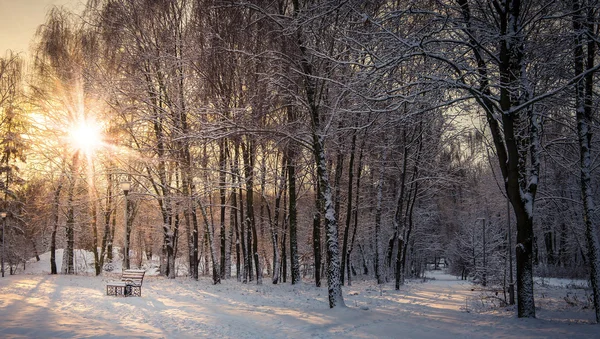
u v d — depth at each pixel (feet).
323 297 62.23
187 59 73.56
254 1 54.90
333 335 35.73
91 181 99.76
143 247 186.50
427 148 95.96
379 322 41.34
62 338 27.76
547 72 42.45
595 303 39.17
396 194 116.67
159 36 80.38
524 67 40.42
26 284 68.64
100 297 53.11
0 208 125.49
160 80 81.41
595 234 39.75
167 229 93.20
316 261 80.23
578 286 83.61
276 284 85.15
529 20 37.93
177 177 89.92
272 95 59.21
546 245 142.10
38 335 28.27
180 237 144.46
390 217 125.29
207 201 92.32
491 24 41.04
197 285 75.25
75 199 104.47
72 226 110.73
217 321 39.60
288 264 151.43
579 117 41.11
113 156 89.76
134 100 84.84
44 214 111.86
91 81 83.25
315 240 80.89
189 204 82.33
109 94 82.99
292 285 78.48
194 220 90.68
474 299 68.23
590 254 39.99
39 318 35.19
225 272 98.17
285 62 55.42
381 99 38.50
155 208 110.83
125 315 40.09
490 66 44.75
